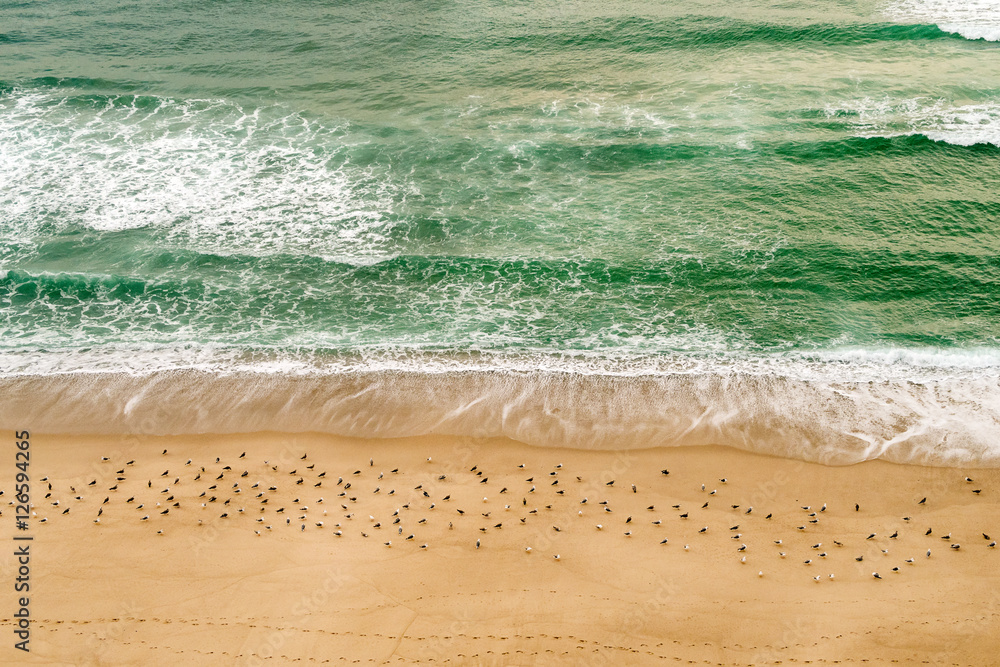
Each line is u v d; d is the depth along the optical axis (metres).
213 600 15.66
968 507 17.83
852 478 18.81
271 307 25.19
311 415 21.19
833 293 25.12
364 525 17.66
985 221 27.69
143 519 17.70
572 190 30.83
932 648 14.45
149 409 21.23
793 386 21.61
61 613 15.27
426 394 21.81
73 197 30.11
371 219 29.23
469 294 25.77
